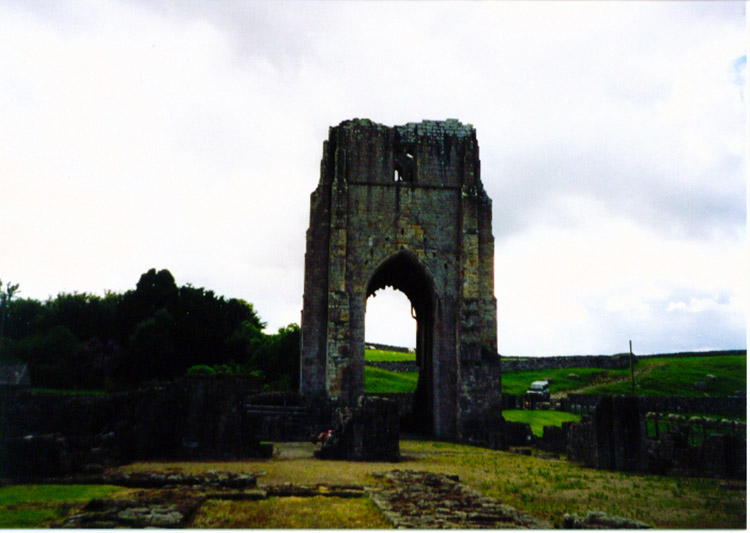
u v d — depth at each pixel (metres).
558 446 34.81
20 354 60.69
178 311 71.94
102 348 66.38
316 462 26.72
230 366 65.44
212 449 26.72
